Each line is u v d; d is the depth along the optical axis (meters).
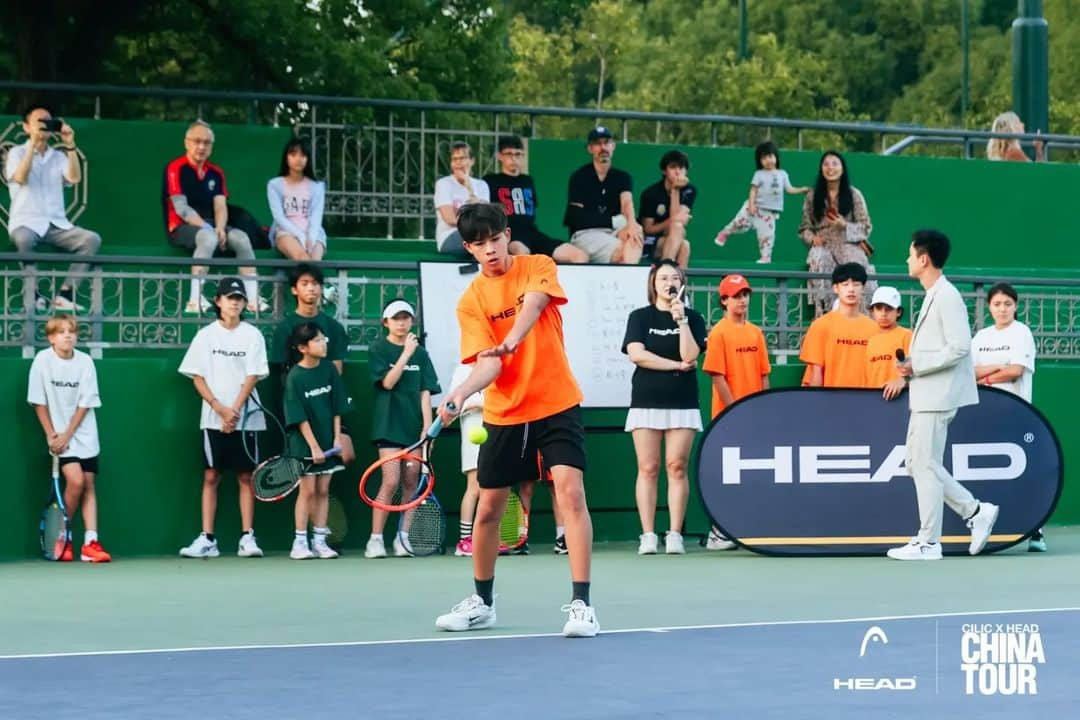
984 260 32.34
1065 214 32.97
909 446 19.38
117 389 20.48
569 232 25.86
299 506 20.00
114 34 35.56
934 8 103.62
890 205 31.72
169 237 24.23
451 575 17.69
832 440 19.92
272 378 20.92
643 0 115.00
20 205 23.23
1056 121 76.50
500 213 12.50
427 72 38.25
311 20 35.31
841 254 26.00
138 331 20.94
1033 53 33.78
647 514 20.20
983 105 86.25
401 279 21.80
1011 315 20.59
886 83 103.50
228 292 20.17
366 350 21.75
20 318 20.64
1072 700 9.47
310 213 24.70
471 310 12.62
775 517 19.88
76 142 27.64
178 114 37.19
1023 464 20.06
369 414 21.33
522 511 20.25
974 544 19.56
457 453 21.59
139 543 20.50
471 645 11.92
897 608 14.12
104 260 20.64
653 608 14.24
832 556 19.81
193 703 9.56
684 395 20.12
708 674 10.42
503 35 39.75
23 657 11.52
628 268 22.17
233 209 25.09
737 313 20.92
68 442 19.77
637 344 20.12
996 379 20.50
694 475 22.42
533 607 14.52
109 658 11.45
